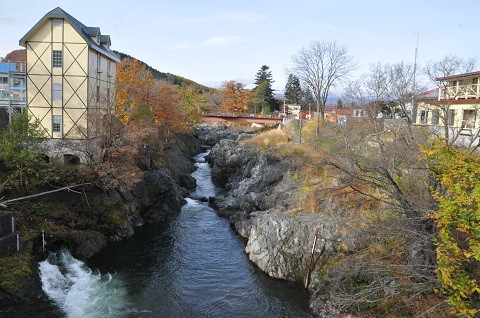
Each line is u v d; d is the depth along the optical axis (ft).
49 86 106.83
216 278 75.05
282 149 127.13
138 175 102.83
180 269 78.74
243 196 115.96
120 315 60.64
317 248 72.79
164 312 62.23
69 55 106.52
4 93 136.26
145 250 88.02
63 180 89.40
